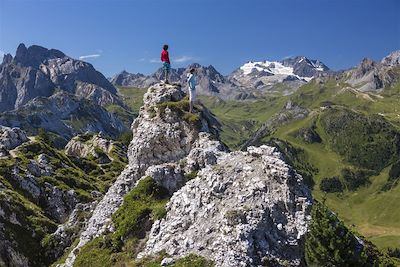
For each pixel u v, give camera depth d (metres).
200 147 62.19
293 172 47.00
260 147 51.62
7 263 83.81
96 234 57.69
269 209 44.50
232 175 48.56
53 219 108.94
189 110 67.31
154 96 70.06
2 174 112.75
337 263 39.81
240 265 40.19
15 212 95.44
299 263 42.09
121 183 63.19
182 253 44.66
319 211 42.06
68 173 136.38
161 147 64.81
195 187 49.59
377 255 46.62
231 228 42.72
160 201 55.22
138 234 51.75
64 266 56.97
